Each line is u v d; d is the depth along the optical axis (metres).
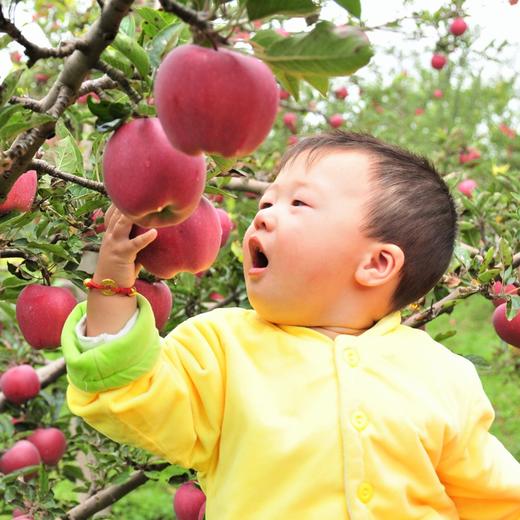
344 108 3.43
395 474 0.79
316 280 0.83
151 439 0.79
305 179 0.86
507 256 1.16
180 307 1.58
